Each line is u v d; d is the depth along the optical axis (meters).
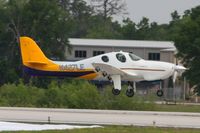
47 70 137.62
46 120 78.50
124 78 132.62
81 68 135.00
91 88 126.00
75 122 77.19
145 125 75.12
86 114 86.75
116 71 131.25
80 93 125.25
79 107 123.50
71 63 136.00
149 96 131.12
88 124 75.94
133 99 124.31
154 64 131.88
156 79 132.00
